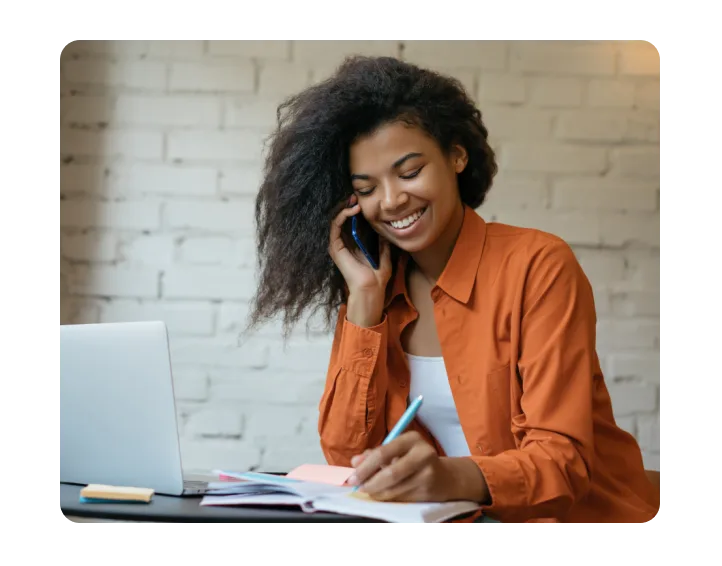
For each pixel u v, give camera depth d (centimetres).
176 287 201
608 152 200
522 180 199
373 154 119
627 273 198
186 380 199
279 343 199
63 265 201
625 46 201
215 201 202
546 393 108
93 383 104
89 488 95
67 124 203
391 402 130
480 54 201
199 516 85
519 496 96
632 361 197
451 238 128
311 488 94
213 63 203
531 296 116
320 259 133
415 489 90
